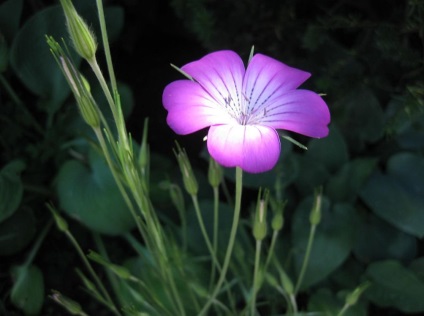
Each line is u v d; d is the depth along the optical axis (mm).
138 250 270
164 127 345
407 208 275
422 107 260
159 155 308
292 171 291
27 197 304
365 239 282
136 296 241
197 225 282
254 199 322
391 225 283
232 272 278
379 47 270
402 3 299
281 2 291
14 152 316
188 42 372
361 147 307
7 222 287
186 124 163
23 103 341
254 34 297
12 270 272
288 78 178
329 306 264
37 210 309
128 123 345
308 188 297
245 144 159
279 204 206
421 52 286
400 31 270
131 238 273
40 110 320
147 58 368
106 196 267
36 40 295
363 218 289
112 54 359
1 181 271
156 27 373
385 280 268
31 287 268
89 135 290
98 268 304
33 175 310
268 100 177
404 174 285
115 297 294
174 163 333
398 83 291
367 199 281
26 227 290
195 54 368
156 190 293
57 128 308
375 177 287
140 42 372
